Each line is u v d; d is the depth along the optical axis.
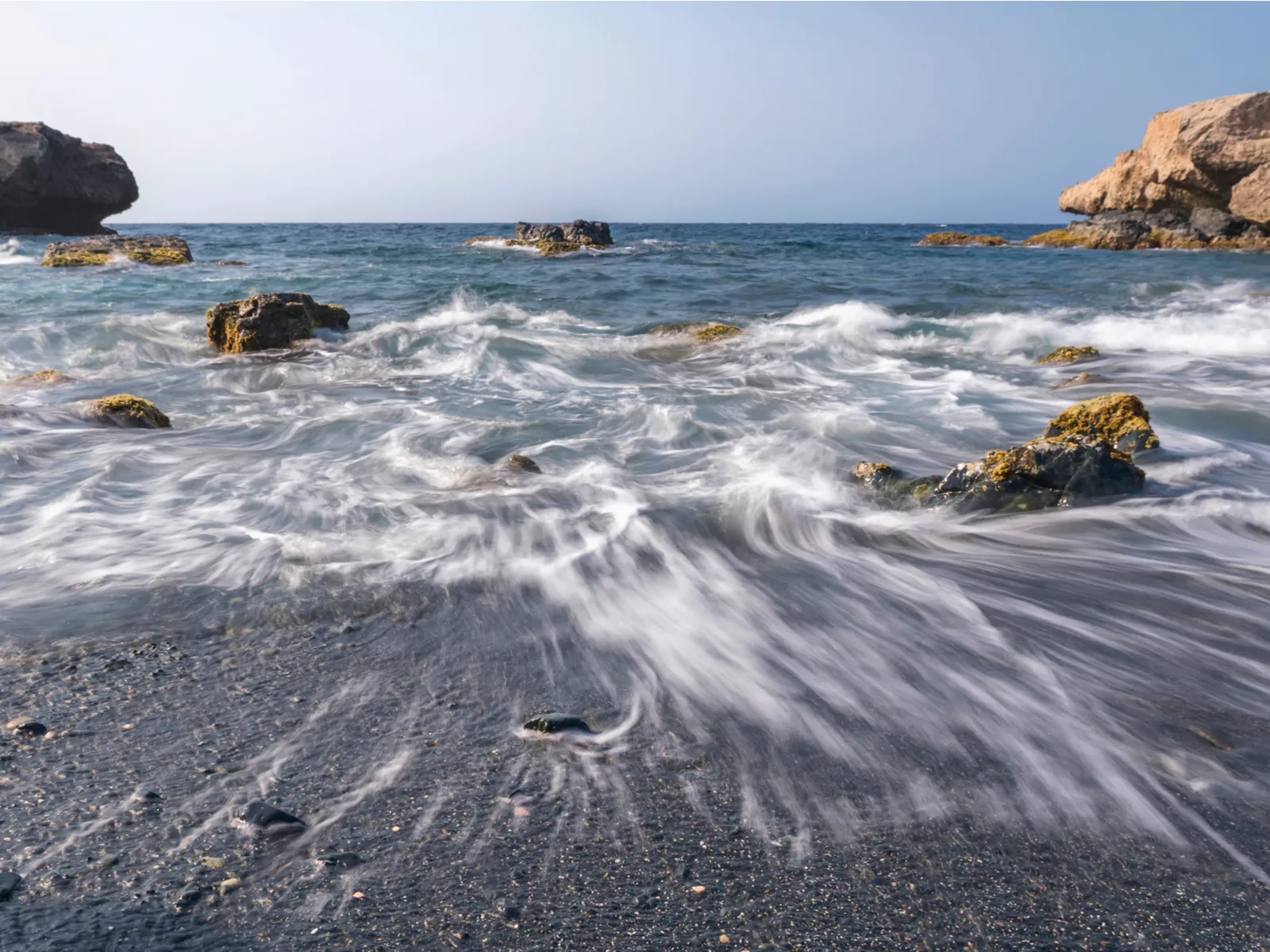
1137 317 16.45
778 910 2.38
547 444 8.02
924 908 2.40
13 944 2.17
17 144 49.09
